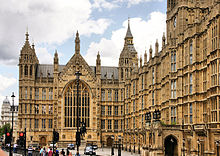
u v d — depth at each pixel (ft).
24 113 415.23
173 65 233.96
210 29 171.83
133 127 354.33
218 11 160.66
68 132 416.87
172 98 232.94
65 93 424.05
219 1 161.38
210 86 169.78
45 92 424.87
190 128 198.49
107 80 440.45
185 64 211.00
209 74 173.17
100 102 432.66
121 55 443.32
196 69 195.42
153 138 220.84
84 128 213.87
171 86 235.20
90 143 407.23
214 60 165.07
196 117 192.44
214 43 166.50
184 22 240.53
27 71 421.59
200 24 195.93
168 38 275.18
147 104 308.60
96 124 424.46
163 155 211.20
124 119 412.57
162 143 212.64
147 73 311.27
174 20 259.19
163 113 255.91
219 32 160.35
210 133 169.78
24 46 422.82
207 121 176.76
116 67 465.06
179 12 241.76
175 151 219.00
